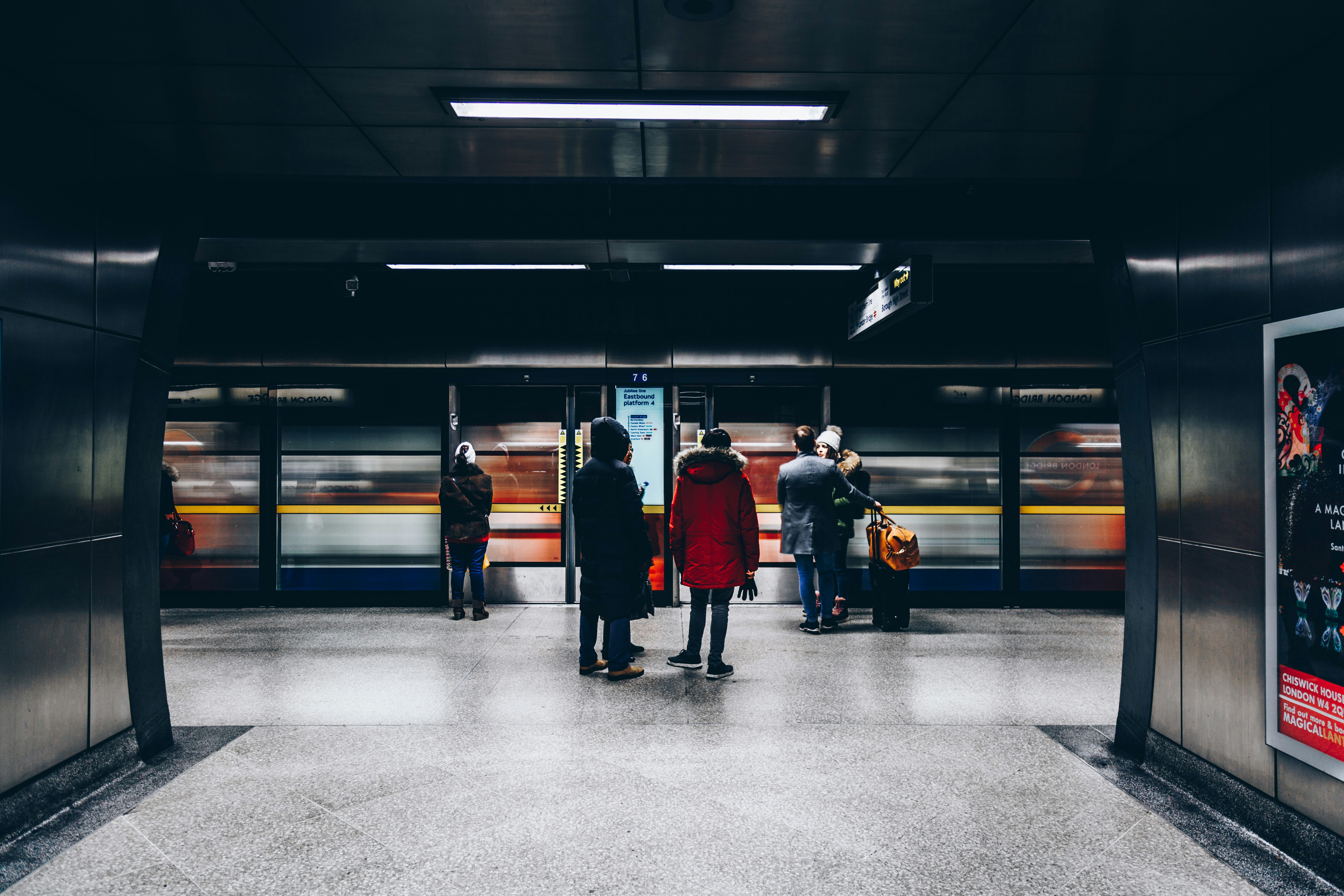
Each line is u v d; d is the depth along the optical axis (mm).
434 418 8680
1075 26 2895
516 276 8602
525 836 3236
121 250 3963
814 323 8633
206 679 5660
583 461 8734
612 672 5590
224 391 8633
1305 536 3004
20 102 3301
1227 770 3520
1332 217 2941
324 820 3385
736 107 3609
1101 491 8648
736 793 3668
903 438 8688
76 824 3359
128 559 4043
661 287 8680
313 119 3750
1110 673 5812
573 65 3266
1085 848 3168
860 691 5332
